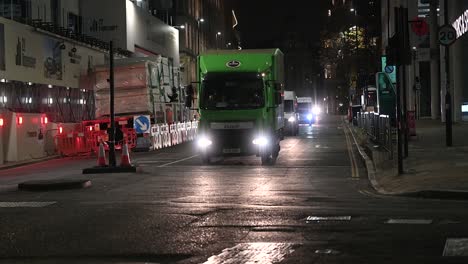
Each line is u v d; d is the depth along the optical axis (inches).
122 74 1333.7
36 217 441.7
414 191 536.4
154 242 351.9
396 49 665.0
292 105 1727.4
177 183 656.4
